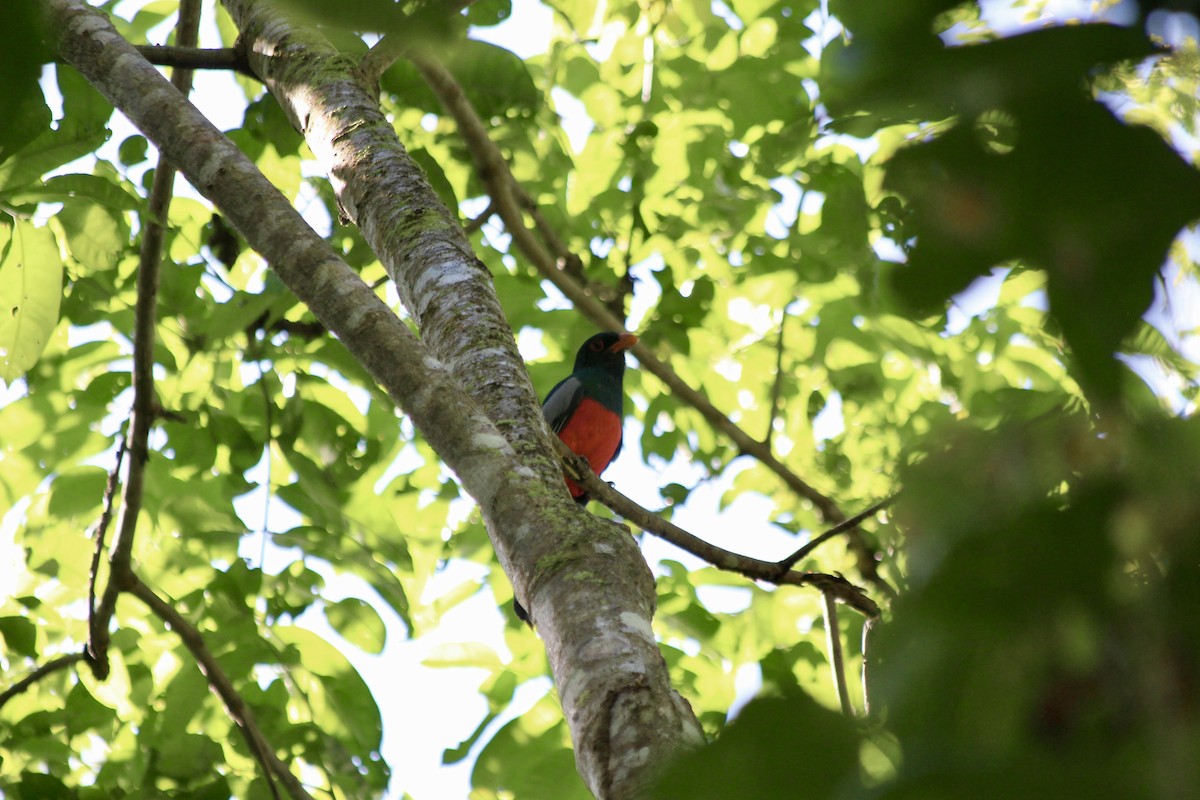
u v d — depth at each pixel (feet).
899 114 4.68
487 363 20.11
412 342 17.40
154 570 38.45
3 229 25.80
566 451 27.68
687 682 38.65
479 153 36.83
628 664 12.97
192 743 33.58
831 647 29.60
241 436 36.35
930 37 4.58
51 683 38.24
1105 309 4.18
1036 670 3.95
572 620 13.88
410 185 23.06
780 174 38.50
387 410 39.45
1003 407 4.73
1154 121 4.28
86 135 21.39
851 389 47.19
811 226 44.60
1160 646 3.82
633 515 27.84
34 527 37.68
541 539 15.21
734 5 45.03
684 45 46.85
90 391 37.73
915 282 4.54
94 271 37.14
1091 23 4.31
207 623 36.52
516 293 44.70
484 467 16.28
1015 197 4.33
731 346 50.44
